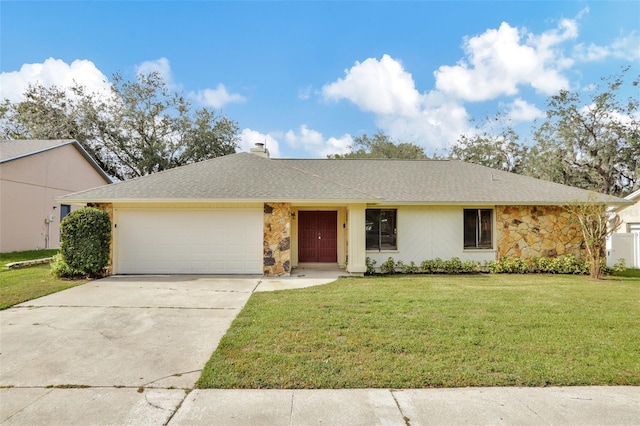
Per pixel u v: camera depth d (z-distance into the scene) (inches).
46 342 200.2
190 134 1155.3
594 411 129.3
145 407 131.6
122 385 149.0
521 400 136.9
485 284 385.4
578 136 985.5
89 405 133.0
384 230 505.4
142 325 231.8
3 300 292.8
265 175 496.1
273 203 448.1
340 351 183.2
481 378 153.6
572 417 125.4
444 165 629.9
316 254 552.4
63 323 235.6
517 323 231.1
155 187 451.8
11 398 138.3
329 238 553.9
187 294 326.6
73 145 809.5
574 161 1017.5
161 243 448.5
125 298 309.0
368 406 132.4
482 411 129.0
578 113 971.9
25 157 671.1
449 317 244.5
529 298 307.1
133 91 1097.4
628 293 334.3
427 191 509.7
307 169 600.1
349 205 462.3
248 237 450.0
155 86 1119.0
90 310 268.7
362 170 597.3
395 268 497.0
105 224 415.8
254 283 386.9
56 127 1022.4
